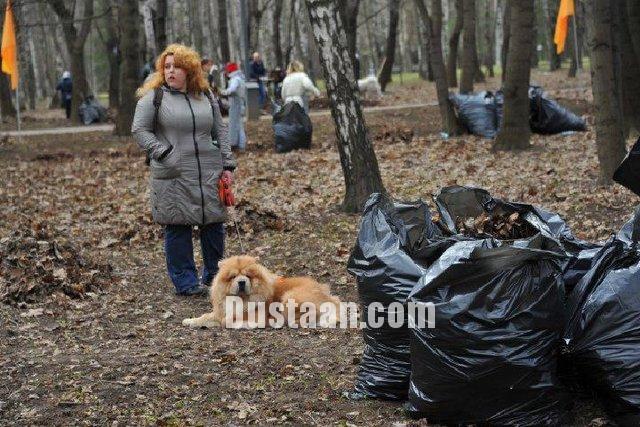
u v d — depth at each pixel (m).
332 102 12.23
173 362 6.89
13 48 24.67
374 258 5.80
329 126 25.16
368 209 6.10
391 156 17.78
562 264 5.88
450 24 66.06
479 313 5.16
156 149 8.90
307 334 7.55
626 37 16.95
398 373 5.77
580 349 5.33
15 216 14.23
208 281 9.41
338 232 11.40
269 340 7.41
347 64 12.07
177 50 8.99
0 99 38.12
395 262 5.72
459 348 5.17
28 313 8.41
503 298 5.16
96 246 11.71
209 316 8.00
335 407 5.82
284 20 61.50
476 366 5.14
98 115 32.88
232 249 10.95
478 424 5.27
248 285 7.71
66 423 5.77
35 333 7.88
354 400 5.90
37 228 11.79
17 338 7.71
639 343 5.21
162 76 9.09
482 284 5.18
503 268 5.16
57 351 7.30
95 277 9.63
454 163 16.23
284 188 14.98
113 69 39.56
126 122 25.73
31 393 6.29
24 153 23.05
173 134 8.99
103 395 6.22
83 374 6.66
